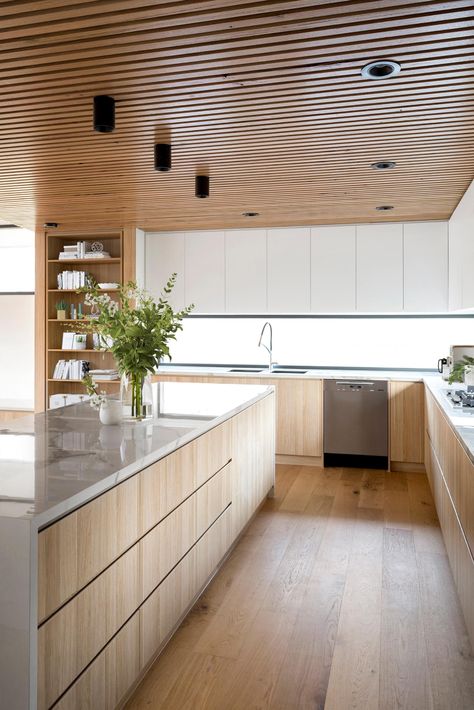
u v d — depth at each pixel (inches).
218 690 84.6
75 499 64.4
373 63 90.5
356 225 221.0
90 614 68.9
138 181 162.4
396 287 217.9
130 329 109.8
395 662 91.8
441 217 210.7
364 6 75.7
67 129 121.4
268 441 172.7
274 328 248.1
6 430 103.3
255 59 89.6
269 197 180.5
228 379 227.1
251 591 116.3
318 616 106.3
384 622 104.3
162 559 90.6
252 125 117.8
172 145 130.8
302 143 128.8
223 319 253.3
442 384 187.9
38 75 95.8
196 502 106.5
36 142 129.6
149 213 205.6
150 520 85.8
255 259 230.5
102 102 103.6
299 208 196.4
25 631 57.0
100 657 71.5
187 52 87.7
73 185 167.2
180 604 99.0
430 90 100.5
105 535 72.2
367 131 121.3
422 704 81.5
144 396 113.3
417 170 149.9
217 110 110.0
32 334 277.1
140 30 81.9
